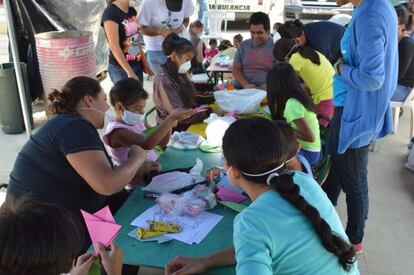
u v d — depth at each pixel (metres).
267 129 1.35
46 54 5.04
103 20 4.24
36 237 0.94
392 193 3.75
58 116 2.04
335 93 2.57
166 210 1.89
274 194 1.33
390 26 2.30
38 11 5.55
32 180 2.00
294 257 1.26
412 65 4.59
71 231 1.00
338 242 1.30
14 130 4.90
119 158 2.54
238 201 1.96
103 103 2.15
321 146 3.21
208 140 2.70
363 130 2.47
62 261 0.98
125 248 1.64
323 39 4.09
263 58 4.34
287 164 1.82
